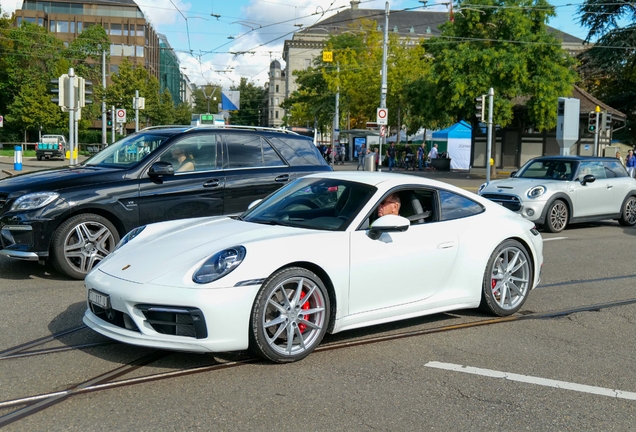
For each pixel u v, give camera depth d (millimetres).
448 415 3580
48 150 42000
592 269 8422
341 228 4770
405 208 5254
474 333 5285
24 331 5062
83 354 4504
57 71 66750
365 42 52469
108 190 7023
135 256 4527
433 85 30438
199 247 4449
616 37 43312
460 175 33688
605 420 3570
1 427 3316
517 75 27547
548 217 12000
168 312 4027
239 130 8227
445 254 5262
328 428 3359
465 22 29000
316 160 8742
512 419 3551
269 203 5414
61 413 3502
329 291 4598
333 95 54281
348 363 4426
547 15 28484
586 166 12859
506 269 5789
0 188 6945
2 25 65438
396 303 5000
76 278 7012
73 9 90375
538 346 4973
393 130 53062
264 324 4191
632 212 13484
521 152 34312
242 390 3869
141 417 3457
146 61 92250
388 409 3639
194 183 7562
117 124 36469
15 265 7844
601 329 5551
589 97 34562
